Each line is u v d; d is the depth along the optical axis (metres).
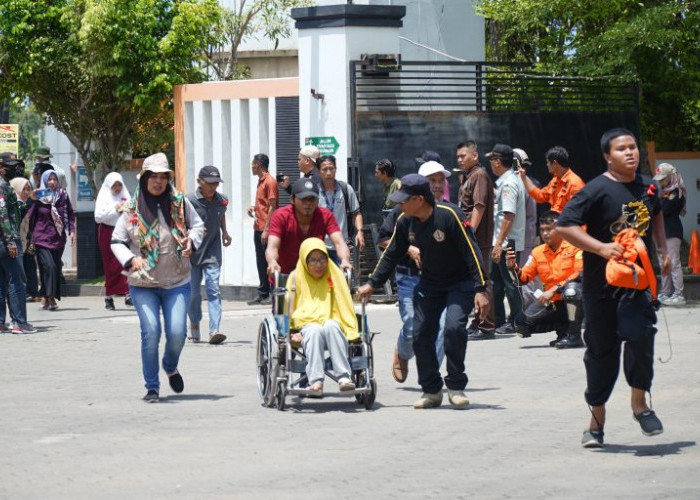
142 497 10.81
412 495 10.75
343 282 15.83
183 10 37.34
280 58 43.00
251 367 19.75
